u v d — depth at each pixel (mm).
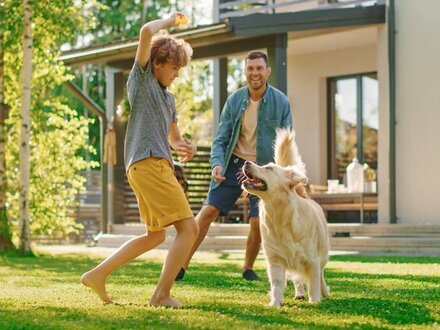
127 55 17875
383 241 15641
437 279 9773
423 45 16438
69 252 17391
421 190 16469
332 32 16750
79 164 18750
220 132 9773
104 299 7020
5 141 17328
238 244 16750
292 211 7121
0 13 16719
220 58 18828
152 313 6191
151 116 6691
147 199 6676
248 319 5918
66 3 16984
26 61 15914
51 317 6016
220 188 9727
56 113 19016
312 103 20141
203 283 9195
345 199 18391
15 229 17656
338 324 5734
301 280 7797
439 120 16266
